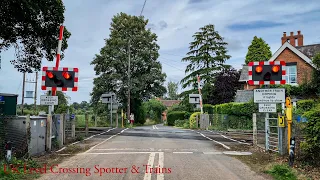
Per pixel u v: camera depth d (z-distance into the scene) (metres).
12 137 10.66
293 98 26.97
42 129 12.30
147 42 49.25
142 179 7.99
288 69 31.69
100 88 48.25
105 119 44.09
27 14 17.16
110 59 48.22
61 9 19.25
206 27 49.72
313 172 8.74
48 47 20.81
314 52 31.97
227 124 28.00
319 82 25.89
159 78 48.56
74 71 13.67
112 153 12.39
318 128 9.03
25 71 22.67
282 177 8.32
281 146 11.51
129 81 45.97
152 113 72.62
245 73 39.91
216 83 41.00
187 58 50.00
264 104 13.08
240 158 11.48
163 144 15.46
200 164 10.12
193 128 33.56
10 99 16.11
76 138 17.33
